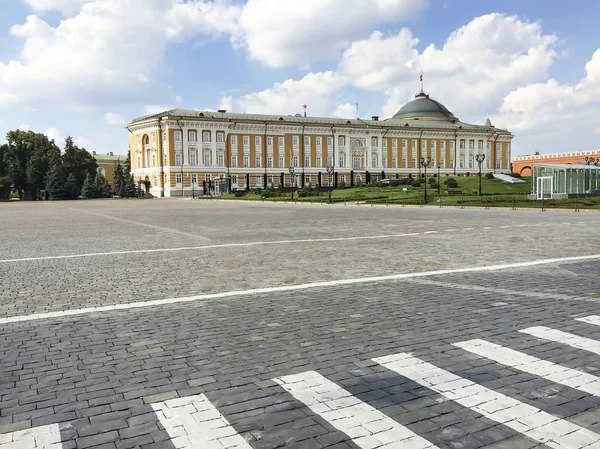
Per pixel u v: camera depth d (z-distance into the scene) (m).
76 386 4.18
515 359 4.65
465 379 4.20
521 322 5.86
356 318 6.12
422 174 100.94
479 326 5.71
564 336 5.31
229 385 4.15
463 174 104.12
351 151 94.81
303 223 21.91
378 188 65.75
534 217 24.34
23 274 9.55
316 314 6.34
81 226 21.91
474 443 3.19
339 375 4.32
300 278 8.84
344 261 10.73
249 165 86.94
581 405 3.70
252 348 5.06
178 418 3.58
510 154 110.25
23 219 28.03
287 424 3.47
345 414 3.60
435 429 3.38
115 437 3.33
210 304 6.97
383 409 3.67
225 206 43.94
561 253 11.51
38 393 4.05
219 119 82.94
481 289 7.72
